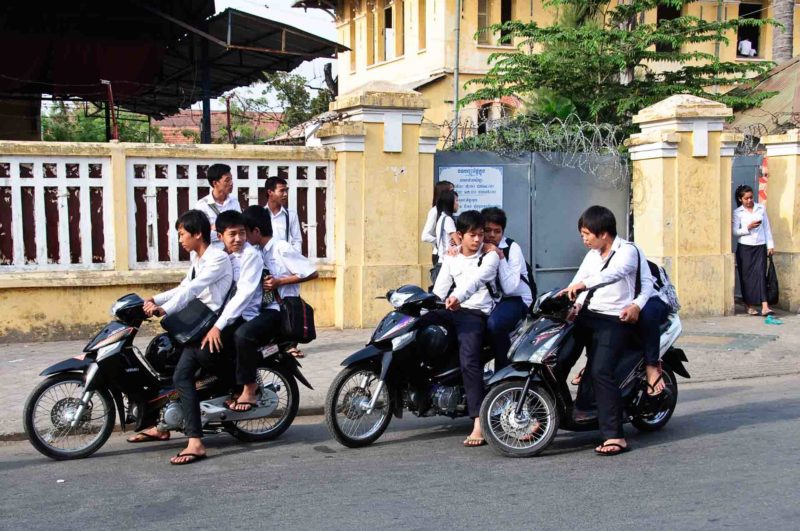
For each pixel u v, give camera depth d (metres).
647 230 11.98
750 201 12.02
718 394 8.38
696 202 11.85
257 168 10.53
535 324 6.27
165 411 6.26
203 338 6.14
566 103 15.57
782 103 15.62
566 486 5.53
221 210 8.51
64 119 28.03
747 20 16.36
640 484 5.55
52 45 15.73
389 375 6.45
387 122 10.73
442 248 9.55
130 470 5.99
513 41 24.02
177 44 17.45
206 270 6.20
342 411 6.52
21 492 5.49
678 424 7.21
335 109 11.08
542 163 12.04
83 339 9.91
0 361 8.94
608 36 15.77
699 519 4.85
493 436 6.23
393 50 27.20
